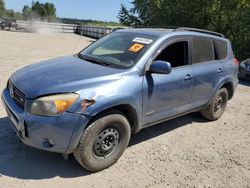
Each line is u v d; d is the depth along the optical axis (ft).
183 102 15.81
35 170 11.92
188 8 68.33
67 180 11.51
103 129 11.82
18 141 14.02
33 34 98.48
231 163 14.24
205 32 18.24
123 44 14.79
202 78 16.66
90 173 12.12
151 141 15.65
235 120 20.49
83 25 126.93
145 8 81.35
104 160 12.24
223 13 63.62
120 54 14.08
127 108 12.69
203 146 15.78
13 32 102.58
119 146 12.75
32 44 59.67
